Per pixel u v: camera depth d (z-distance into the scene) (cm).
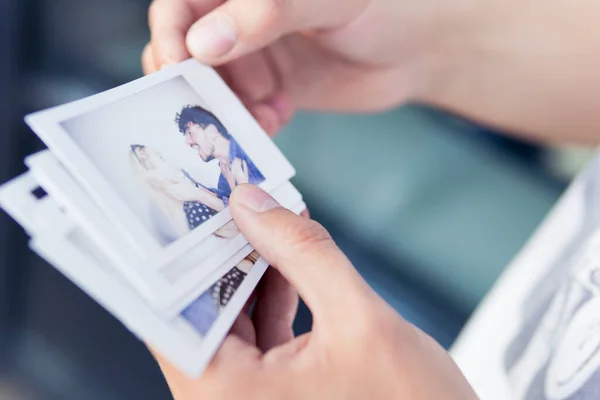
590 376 66
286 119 120
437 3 108
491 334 97
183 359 57
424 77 127
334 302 57
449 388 56
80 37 178
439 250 167
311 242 59
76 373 161
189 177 69
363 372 55
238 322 70
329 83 120
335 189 183
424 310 163
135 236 60
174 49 88
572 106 125
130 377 161
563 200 103
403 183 182
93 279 56
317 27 100
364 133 194
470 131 191
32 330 166
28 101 173
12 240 167
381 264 172
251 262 67
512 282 102
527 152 185
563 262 89
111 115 68
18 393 159
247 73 110
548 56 118
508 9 112
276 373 57
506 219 172
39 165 59
